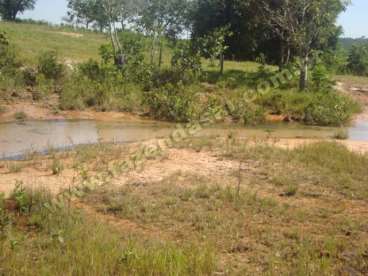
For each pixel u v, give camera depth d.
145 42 24.03
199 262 6.04
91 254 6.09
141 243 6.70
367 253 6.76
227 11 31.45
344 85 28.06
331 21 25.06
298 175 10.56
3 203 7.89
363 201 9.23
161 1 24.02
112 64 22.36
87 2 23.06
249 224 7.75
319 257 6.62
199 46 23.33
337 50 37.22
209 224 7.62
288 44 26.44
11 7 66.44
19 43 29.86
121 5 22.97
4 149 12.88
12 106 17.48
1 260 5.96
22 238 6.66
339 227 7.78
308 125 19.70
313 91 23.06
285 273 6.04
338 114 20.25
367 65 38.50
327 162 11.56
